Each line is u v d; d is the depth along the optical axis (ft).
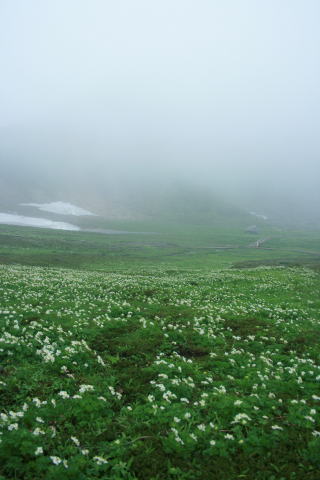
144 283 111.14
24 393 31.63
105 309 68.44
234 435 28.55
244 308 77.87
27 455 23.18
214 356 48.24
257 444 27.14
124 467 23.56
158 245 608.19
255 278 140.56
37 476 21.72
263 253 524.11
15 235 502.38
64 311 62.69
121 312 67.31
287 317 75.25
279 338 59.57
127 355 46.96
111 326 57.06
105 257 342.85
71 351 42.42
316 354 53.06
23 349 40.78
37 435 24.99
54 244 434.71
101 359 42.45
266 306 84.07
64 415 28.94
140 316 65.57
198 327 61.21
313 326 69.82
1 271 113.09
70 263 265.75
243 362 46.50
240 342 55.88
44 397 31.53
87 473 22.56
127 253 435.53
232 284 120.98
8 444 23.44
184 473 23.70
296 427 30.04
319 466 25.17
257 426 29.73
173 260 373.61
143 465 24.26
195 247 609.83
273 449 26.86
